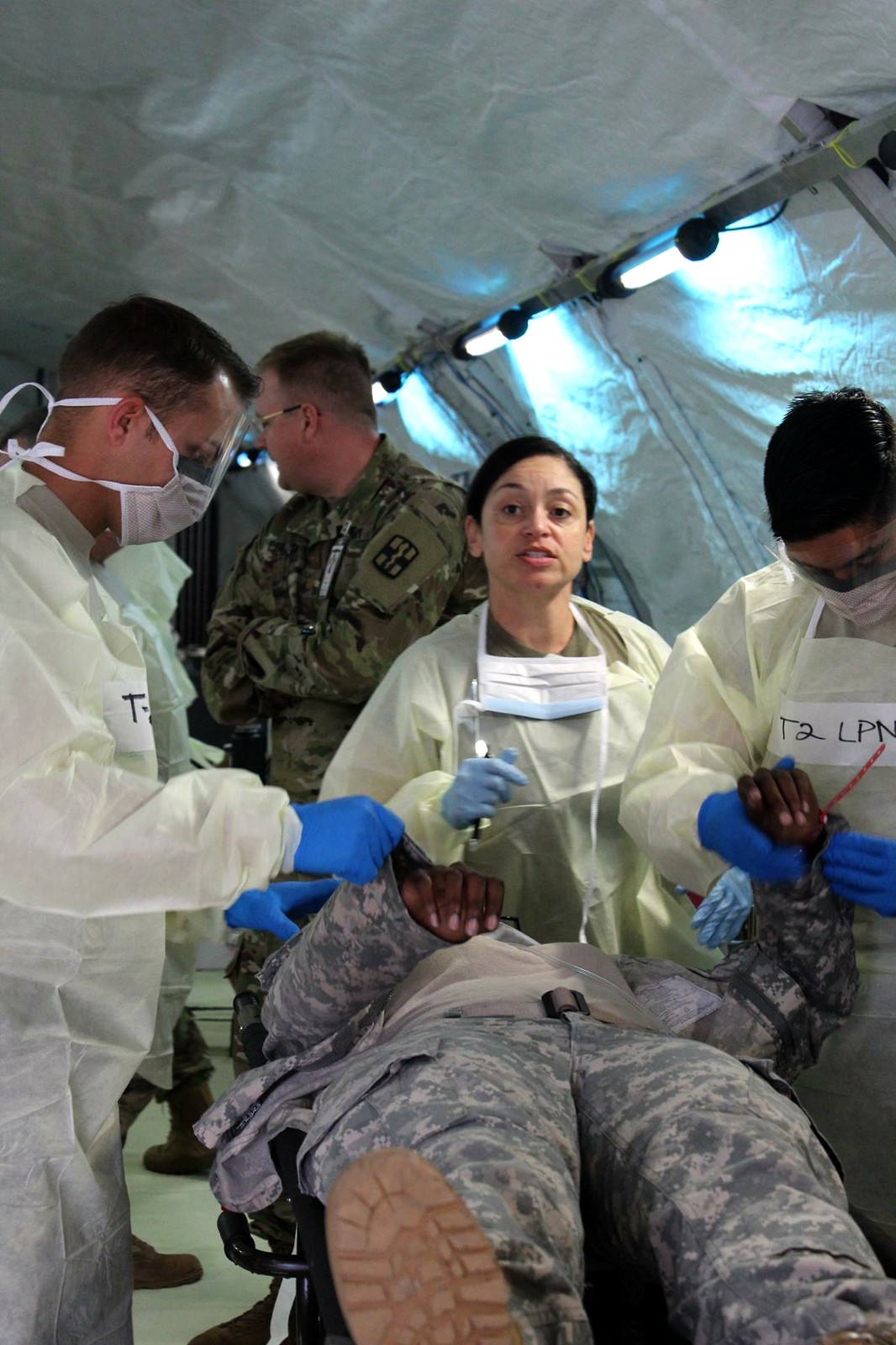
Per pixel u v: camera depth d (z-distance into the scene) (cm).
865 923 204
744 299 317
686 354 353
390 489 307
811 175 266
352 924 179
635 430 396
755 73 253
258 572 322
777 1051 191
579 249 352
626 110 283
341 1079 165
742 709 221
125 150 409
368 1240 114
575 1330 119
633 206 318
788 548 190
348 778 238
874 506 180
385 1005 188
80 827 162
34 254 510
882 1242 172
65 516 186
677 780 212
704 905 212
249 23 322
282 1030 190
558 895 237
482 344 418
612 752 241
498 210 354
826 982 193
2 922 173
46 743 160
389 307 444
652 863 237
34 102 393
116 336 185
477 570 321
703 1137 142
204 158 400
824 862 190
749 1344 121
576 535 242
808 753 204
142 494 188
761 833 190
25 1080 176
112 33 345
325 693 297
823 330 304
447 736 239
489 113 311
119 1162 192
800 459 184
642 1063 158
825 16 229
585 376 397
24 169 435
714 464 383
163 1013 286
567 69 279
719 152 280
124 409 184
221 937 226
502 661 242
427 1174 114
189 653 666
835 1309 116
